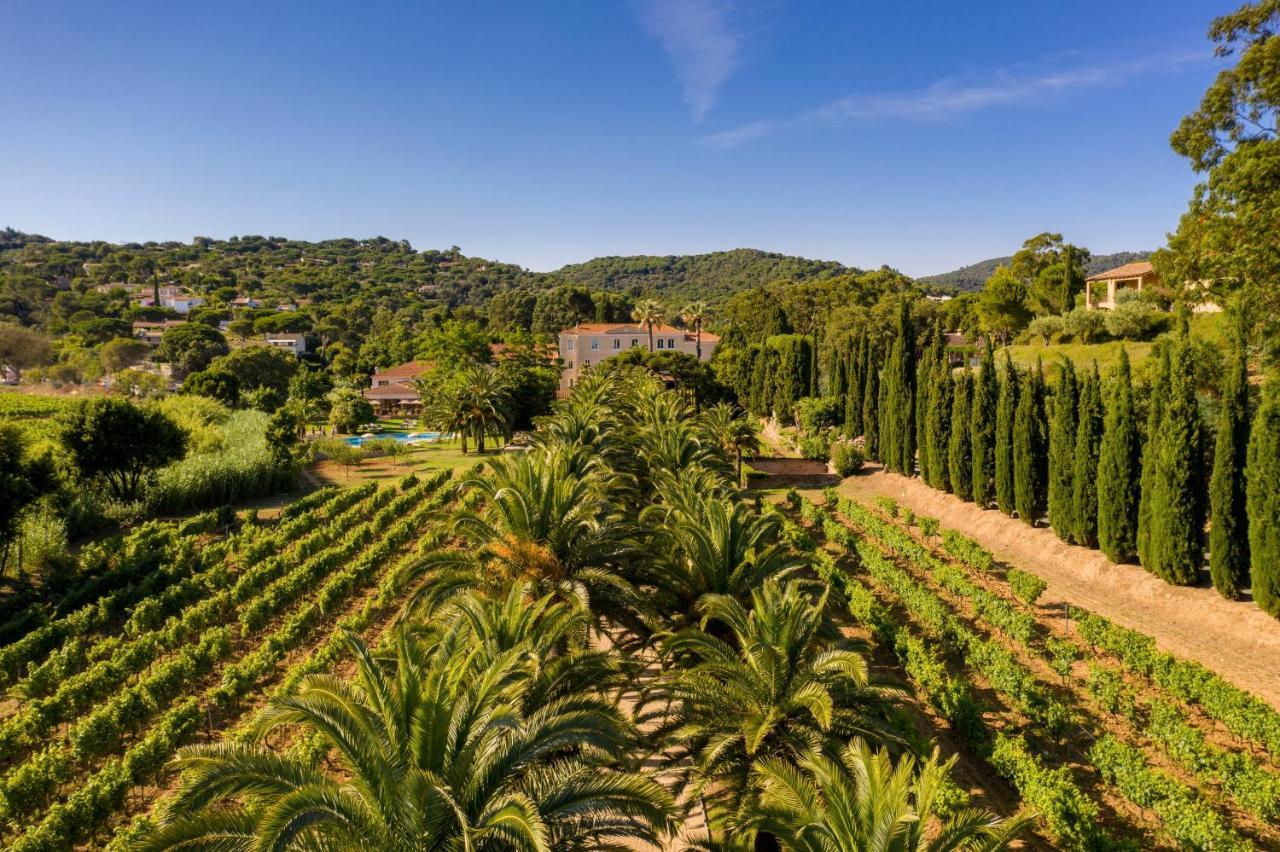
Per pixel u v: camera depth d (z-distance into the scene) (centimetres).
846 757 1077
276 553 3011
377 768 803
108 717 1541
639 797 859
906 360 4109
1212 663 1769
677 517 2012
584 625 1538
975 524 3198
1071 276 6712
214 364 9112
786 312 10938
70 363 10012
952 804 1230
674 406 4191
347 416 6581
